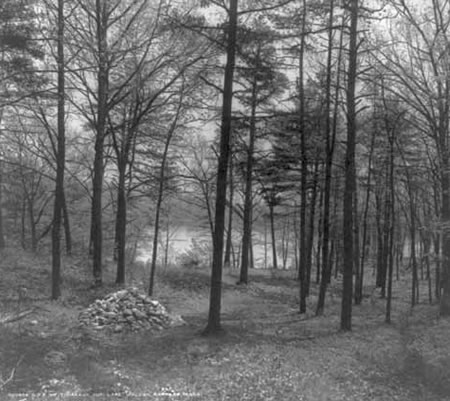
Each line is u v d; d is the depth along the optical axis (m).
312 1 17.53
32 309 14.91
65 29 17.78
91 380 9.26
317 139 22.42
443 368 12.01
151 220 36.97
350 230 16.84
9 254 23.38
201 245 48.25
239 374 10.49
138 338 13.37
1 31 14.94
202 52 19.09
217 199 14.45
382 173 26.02
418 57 18.33
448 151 18.27
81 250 34.53
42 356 10.37
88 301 17.73
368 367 12.06
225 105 14.21
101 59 17.81
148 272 25.58
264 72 15.62
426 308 23.27
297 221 37.84
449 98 17.48
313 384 10.17
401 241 40.06
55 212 17.64
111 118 24.83
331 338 15.25
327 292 27.34
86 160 31.41
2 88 16.75
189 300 21.34
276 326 16.98
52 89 16.77
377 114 24.00
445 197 19.19
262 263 60.81
